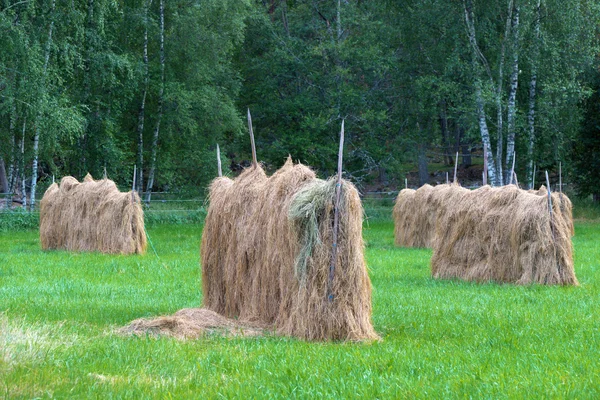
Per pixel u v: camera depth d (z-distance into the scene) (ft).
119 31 136.98
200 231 112.06
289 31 182.39
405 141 158.71
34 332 31.27
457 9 131.13
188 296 47.57
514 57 125.49
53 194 83.46
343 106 164.45
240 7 148.46
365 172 170.19
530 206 55.67
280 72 168.14
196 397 23.57
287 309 35.01
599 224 132.46
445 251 59.57
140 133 140.36
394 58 153.48
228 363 27.96
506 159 137.08
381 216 145.28
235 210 39.11
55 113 103.76
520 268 55.83
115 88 132.98
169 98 140.77
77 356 28.37
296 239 34.14
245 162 185.37
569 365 28.45
